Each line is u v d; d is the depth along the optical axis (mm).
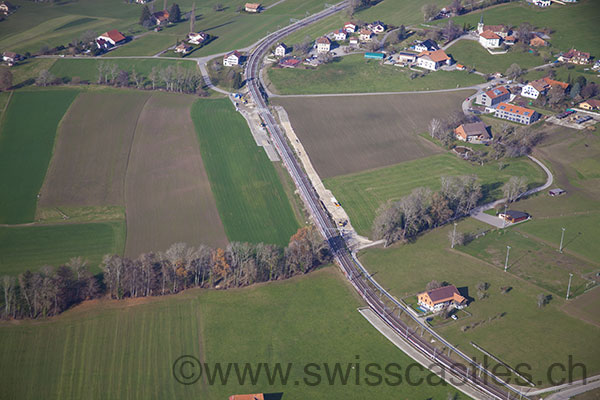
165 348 193125
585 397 171625
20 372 183625
